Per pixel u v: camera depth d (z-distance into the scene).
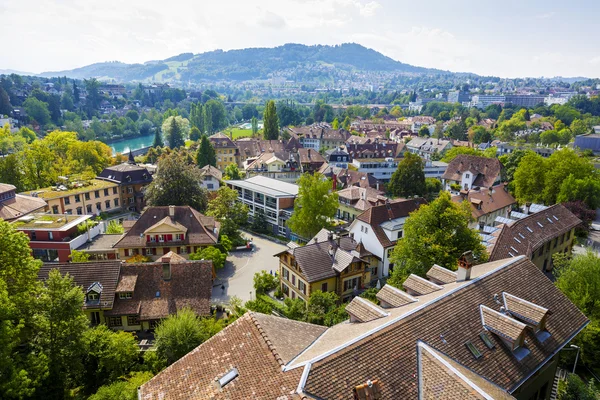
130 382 33.75
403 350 19.75
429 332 21.30
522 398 24.02
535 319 23.52
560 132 183.50
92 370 37.50
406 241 46.06
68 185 94.62
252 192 95.56
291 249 56.69
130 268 51.25
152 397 19.92
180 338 38.12
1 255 34.94
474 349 21.56
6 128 129.62
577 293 38.66
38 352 34.22
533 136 190.75
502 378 20.98
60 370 34.25
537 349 23.67
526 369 22.22
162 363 37.66
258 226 89.44
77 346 34.84
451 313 22.94
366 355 18.75
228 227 80.06
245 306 51.00
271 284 61.38
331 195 77.00
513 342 22.22
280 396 16.56
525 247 51.28
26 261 36.28
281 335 21.88
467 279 26.94
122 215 101.75
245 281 65.06
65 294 34.31
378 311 24.14
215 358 20.89
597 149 158.50
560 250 62.81
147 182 108.44
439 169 133.00
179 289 51.03
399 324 20.97
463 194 80.56
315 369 17.38
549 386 27.22
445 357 20.20
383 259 63.41
